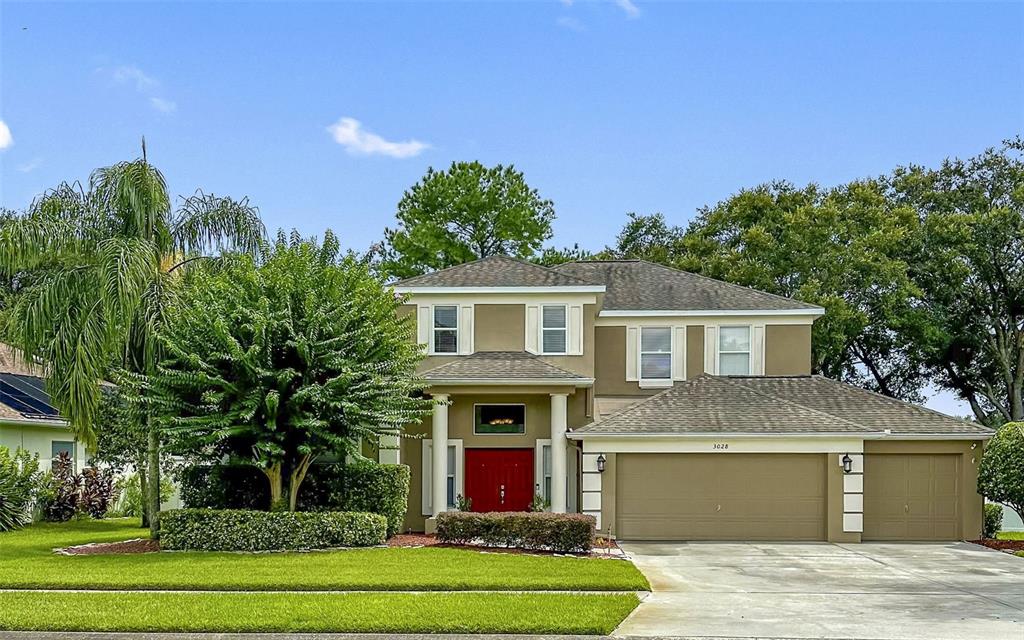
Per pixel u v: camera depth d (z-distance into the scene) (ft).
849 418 85.51
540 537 69.51
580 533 68.49
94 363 80.69
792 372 98.32
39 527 95.50
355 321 74.13
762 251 139.13
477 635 41.63
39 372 115.75
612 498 81.56
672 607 48.88
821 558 69.77
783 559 69.10
